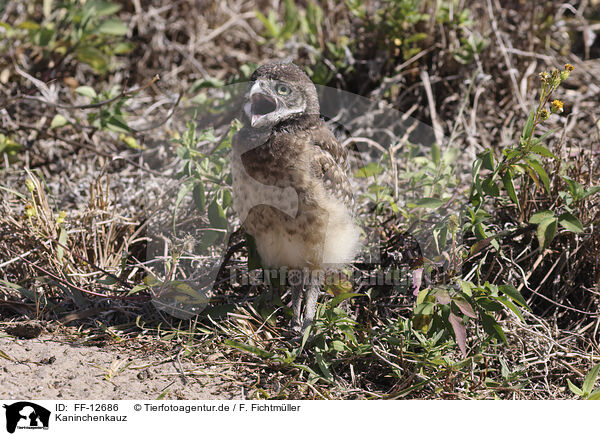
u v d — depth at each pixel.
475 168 6.25
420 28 10.02
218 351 6.11
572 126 9.47
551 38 11.41
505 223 7.25
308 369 5.70
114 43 10.55
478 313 6.06
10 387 5.42
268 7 12.20
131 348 6.15
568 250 6.85
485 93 9.96
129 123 9.88
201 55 11.33
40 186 7.27
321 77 9.64
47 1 10.02
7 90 9.90
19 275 6.99
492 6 11.16
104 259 7.23
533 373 6.12
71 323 6.48
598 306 6.71
